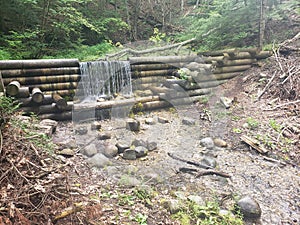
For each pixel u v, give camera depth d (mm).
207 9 10141
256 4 8117
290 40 6992
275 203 3027
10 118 2873
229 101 5441
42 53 7441
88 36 9742
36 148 2877
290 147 4176
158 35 8125
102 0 10555
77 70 5246
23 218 2051
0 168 2379
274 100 5504
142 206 2701
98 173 3141
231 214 2760
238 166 3766
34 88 4844
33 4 7281
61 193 2439
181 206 2738
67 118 4801
